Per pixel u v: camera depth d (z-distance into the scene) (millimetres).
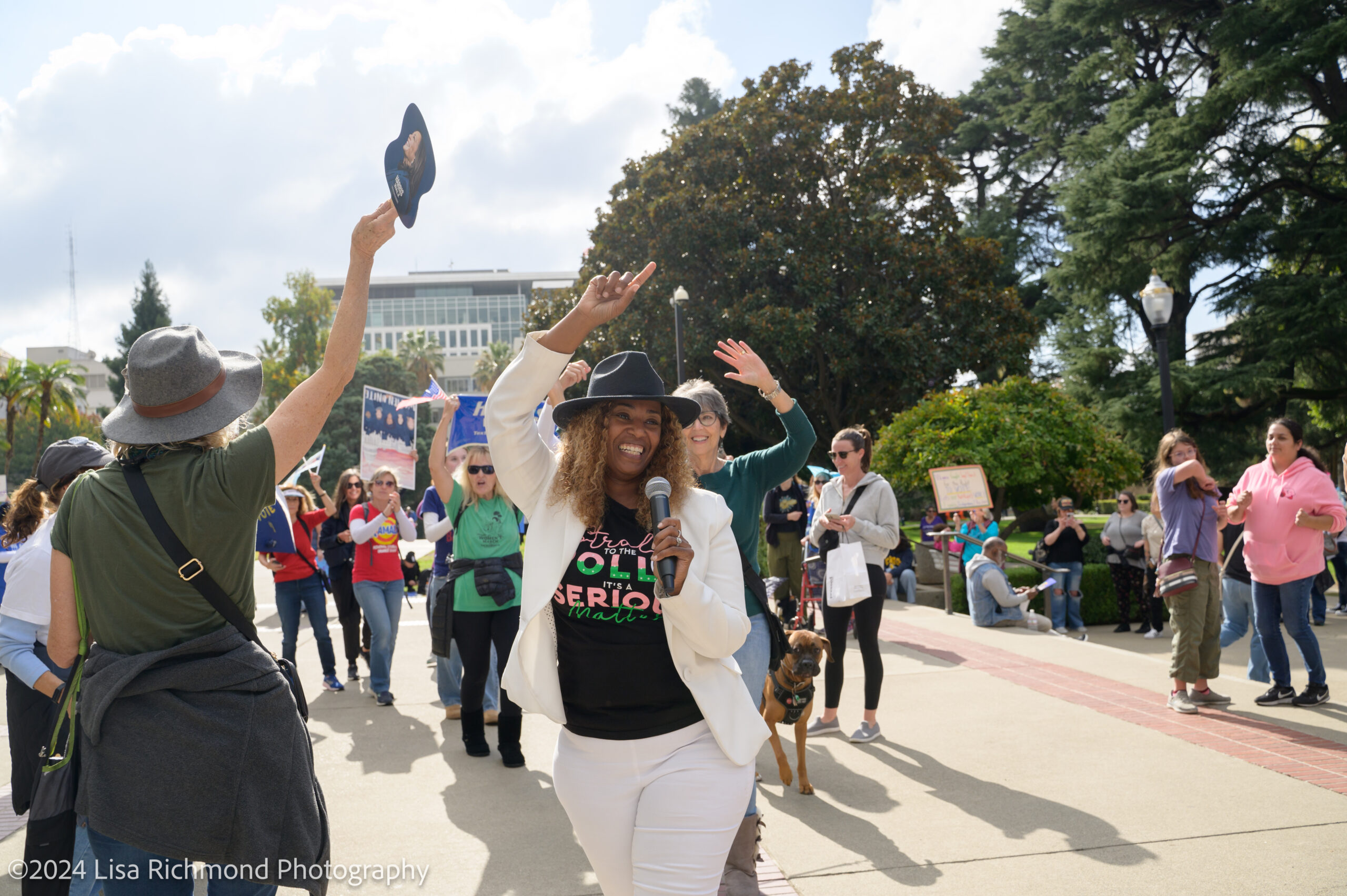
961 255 27016
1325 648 9102
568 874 3709
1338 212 24812
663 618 2197
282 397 59438
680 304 19797
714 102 42156
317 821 2178
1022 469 16438
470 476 5352
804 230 25469
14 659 3100
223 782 2008
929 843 3916
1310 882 3410
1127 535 11961
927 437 16641
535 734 5988
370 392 9281
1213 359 27156
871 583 5586
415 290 139625
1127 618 12039
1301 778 4602
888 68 27031
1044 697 6492
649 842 2148
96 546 2029
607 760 2225
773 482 3572
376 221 2225
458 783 4941
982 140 37625
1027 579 12703
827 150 26703
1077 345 27734
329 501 8531
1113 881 3479
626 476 2363
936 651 8430
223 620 2094
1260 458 27547
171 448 2137
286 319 62562
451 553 6672
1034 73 35500
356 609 7969
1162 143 26156
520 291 142000
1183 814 4137
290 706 2170
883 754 5230
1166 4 28359
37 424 57375
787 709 4582
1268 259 27953
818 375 28281
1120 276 26906
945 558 11820
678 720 2223
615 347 26938
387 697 6906
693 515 2320
